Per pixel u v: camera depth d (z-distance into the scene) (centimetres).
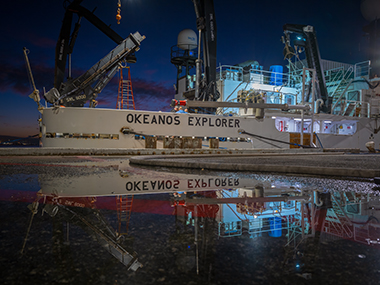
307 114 1909
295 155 1177
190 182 322
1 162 675
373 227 133
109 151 1126
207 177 374
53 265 85
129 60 1645
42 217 151
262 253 97
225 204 193
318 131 2022
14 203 191
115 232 123
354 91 2312
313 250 99
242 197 222
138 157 684
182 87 2464
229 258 91
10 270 81
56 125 1354
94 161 736
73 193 239
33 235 117
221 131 1585
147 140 1380
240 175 399
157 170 475
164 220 146
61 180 330
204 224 137
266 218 151
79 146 1363
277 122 1955
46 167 525
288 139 1769
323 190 261
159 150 1215
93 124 1374
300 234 120
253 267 84
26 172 426
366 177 352
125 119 1410
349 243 108
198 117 1533
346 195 233
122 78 1655
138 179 348
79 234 119
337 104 2277
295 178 360
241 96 1825
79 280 74
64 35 1588
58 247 102
